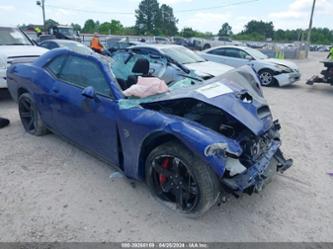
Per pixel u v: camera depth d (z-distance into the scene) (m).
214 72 8.16
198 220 2.99
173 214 3.06
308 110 7.66
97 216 3.00
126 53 4.39
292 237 2.82
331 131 5.96
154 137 2.96
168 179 3.03
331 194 3.56
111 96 3.35
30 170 3.83
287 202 3.36
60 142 4.69
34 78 4.43
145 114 3.03
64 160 4.11
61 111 3.98
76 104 3.69
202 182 2.69
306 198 3.46
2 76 6.53
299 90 10.68
